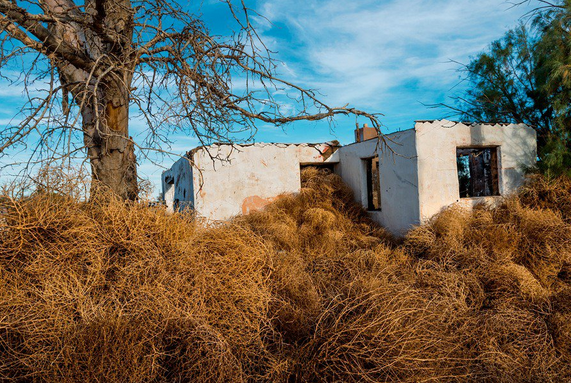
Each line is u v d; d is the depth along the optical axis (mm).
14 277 2502
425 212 7414
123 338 2072
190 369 2137
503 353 3008
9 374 2016
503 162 8109
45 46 3139
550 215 6250
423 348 2383
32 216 2697
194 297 2648
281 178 9820
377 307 2637
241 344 2502
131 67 3576
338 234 7531
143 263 2732
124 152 3678
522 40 9055
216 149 9156
